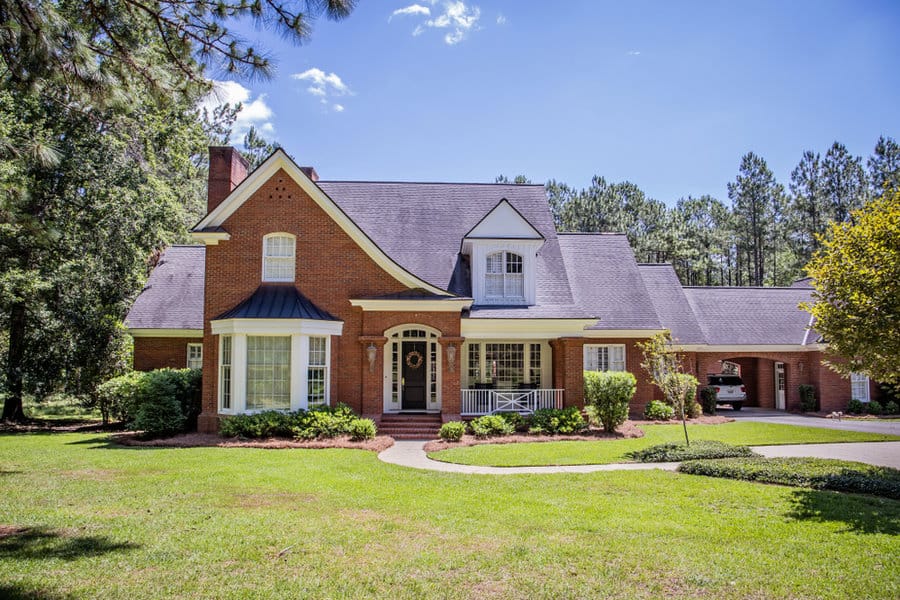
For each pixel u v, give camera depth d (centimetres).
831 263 1256
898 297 1131
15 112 2308
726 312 3167
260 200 2047
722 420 2458
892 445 1775
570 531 852
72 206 2505
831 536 837
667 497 1074
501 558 732
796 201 5531
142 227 2670
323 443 1697
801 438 1914
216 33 866
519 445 1748
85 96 884
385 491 1108
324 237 2053
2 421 2577
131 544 775
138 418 1816
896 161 5081
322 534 823
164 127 2997
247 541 788
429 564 709
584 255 2870
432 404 2233
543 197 2659
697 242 5872
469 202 2594
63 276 2392
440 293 2070
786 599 622
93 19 860
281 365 1903
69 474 1254
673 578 673
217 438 1791
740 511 977
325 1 789
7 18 781
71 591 621
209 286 2014
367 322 2039
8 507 966
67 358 2533
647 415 2484
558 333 2184
